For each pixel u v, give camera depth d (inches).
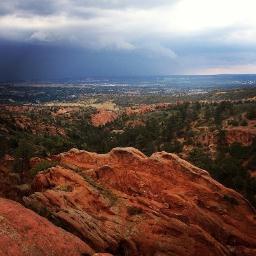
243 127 4101.9
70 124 7165.4
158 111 6633.9
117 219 1477.6
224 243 1595.7
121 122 6569.9
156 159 1941.4
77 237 1277.1
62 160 2050.9
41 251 1141.7
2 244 1093.1
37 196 1515.7
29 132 5565.9
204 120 4756.4
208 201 1779.0
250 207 1852.9
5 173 1913.1
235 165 3088.1
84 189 1599.4
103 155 2041.1
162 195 1697.8
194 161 3540.8
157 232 1448.1
